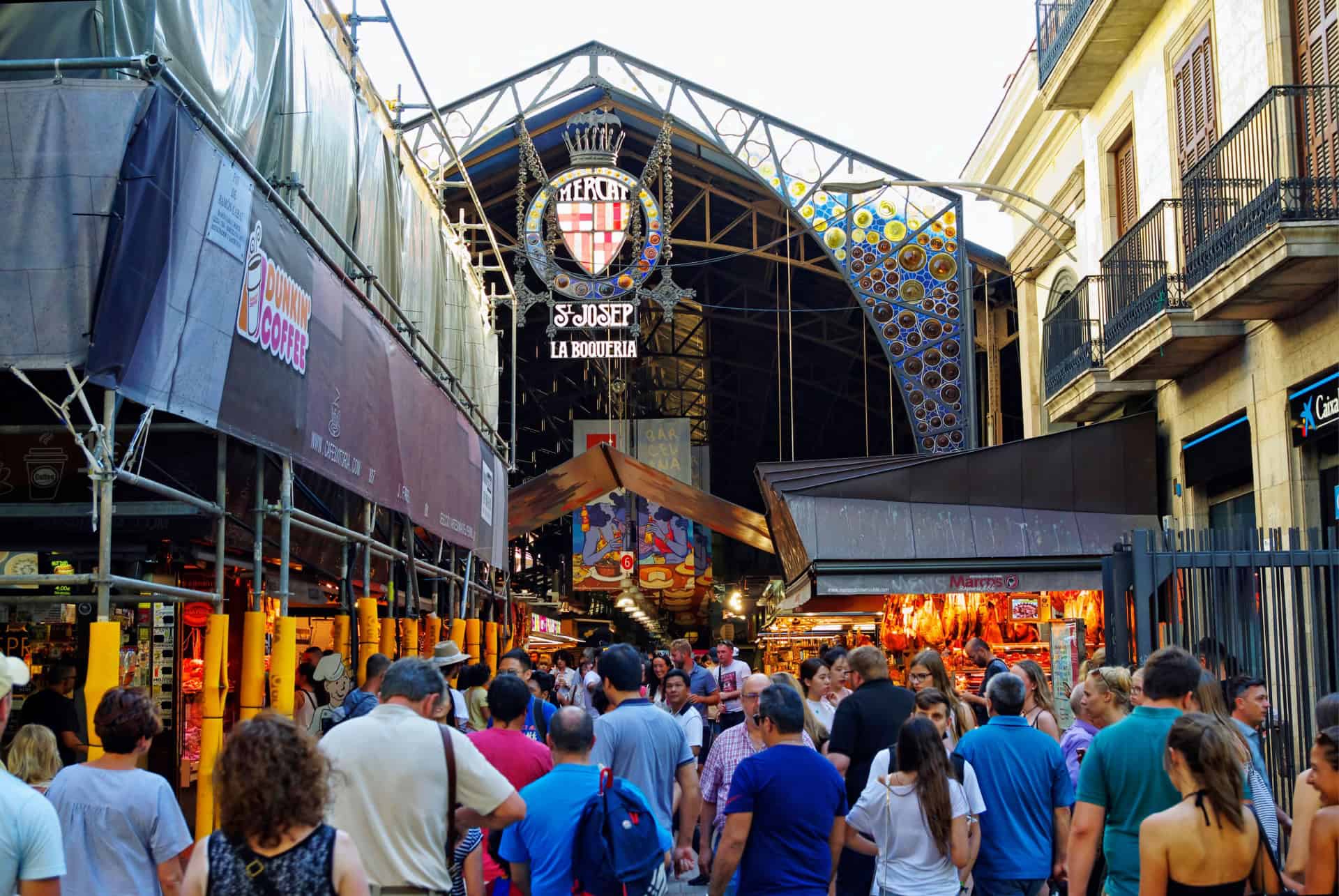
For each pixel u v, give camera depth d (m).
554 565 38.94
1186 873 4.07
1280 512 12.30
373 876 4.32
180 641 10.81
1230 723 5.32
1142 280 14.66
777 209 25.66
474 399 17.88
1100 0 15.26
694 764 6.56
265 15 8.56
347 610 9.70
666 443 27.64
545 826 5.00
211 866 3.15
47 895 3.72
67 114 6.00
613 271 27.06
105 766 4.70
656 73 23.16
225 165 6.91
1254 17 12.51
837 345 31.81
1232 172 12.36
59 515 6.59
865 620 21.94
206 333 6.61
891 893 5.52
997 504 15.84
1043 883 6.08
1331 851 4.19
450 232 16.75
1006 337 25.55
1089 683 7.02
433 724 4.53
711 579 28.20
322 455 8.62
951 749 7.41
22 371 5.84
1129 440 15.88
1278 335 12.39
